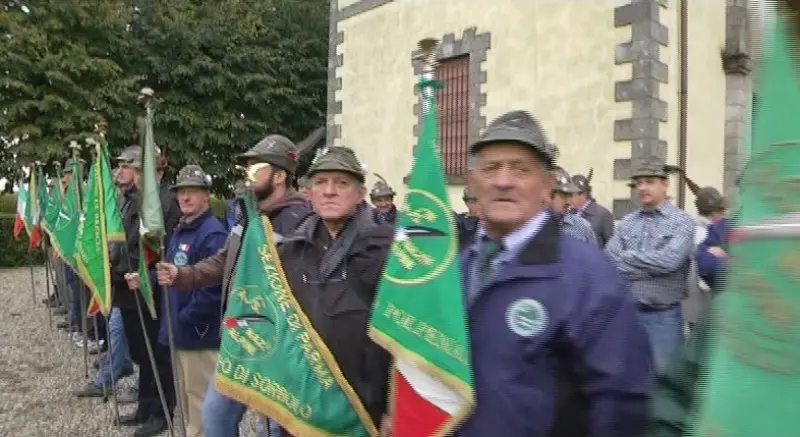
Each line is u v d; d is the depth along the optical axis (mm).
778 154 929
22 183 13234
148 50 21156
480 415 1805
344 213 2697
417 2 12602
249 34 22453
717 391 1007
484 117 11398
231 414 3213
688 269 4301
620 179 9789
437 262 1902
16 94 18641
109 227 4926
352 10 14141
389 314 1946
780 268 917
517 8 10992
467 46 11688
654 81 9609
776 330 917
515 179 1906
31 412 5730
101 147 5035
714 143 10898
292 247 2768
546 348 1777
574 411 1774
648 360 1756
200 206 4426
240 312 2621
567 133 10398
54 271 10352
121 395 6234
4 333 8969
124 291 5191
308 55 24109
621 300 1791
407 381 1916
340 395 2486
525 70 10891
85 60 19094
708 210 4770
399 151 12891
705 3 10828
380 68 13430
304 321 2543
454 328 1835
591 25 10133
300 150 3645
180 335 4191
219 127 21625
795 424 897
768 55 947
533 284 1812
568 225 4883
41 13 18672
